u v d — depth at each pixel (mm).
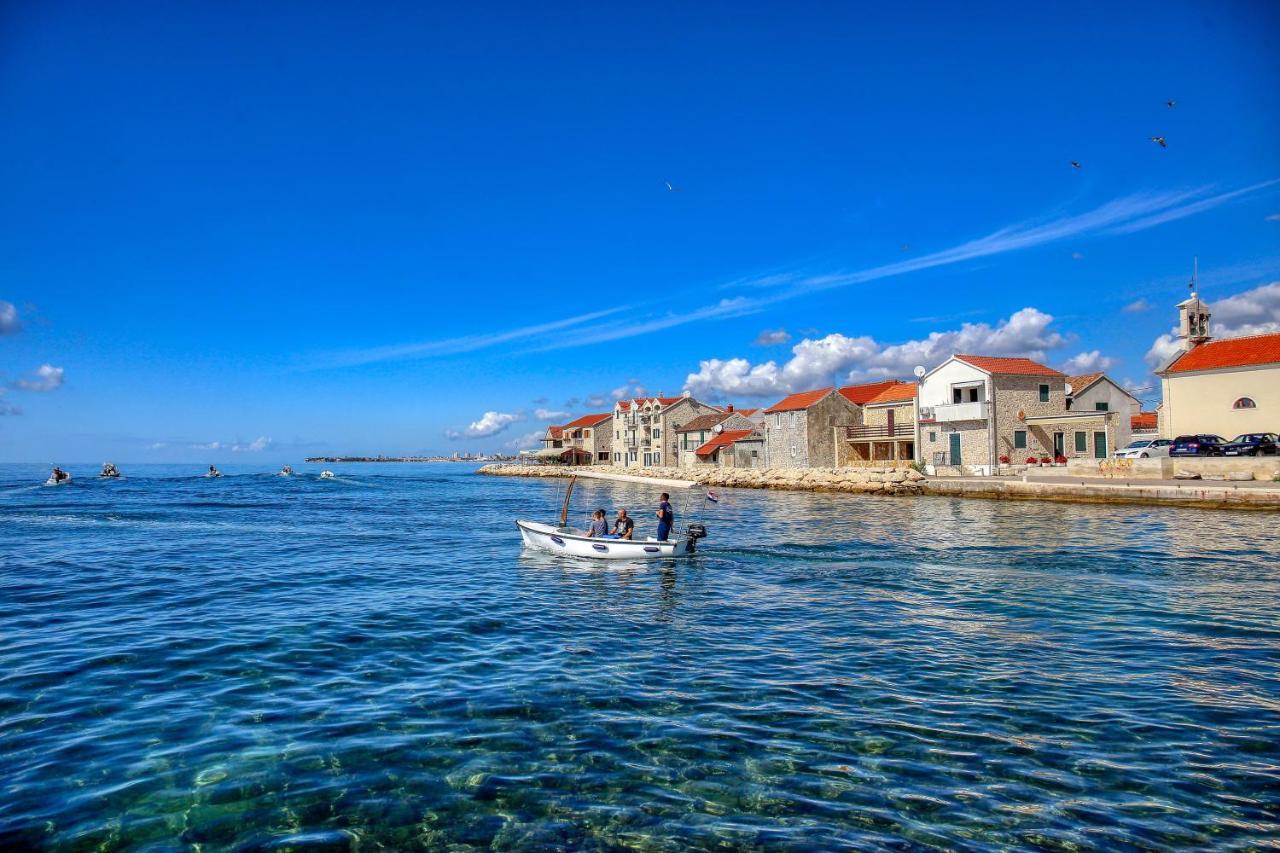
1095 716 10047
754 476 72750
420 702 10719
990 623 15391
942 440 63188
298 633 14836
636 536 32156
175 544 30391
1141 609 16484
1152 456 48719
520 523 28266
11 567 23875
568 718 10078
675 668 12359
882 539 29250
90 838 7109
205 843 7055
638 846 6988
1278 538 27281
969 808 7598
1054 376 62094
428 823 7406
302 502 59094
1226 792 7906
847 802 7754
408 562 24922
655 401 107625
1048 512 38969
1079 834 7105
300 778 8328
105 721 9984
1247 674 11820
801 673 12039
